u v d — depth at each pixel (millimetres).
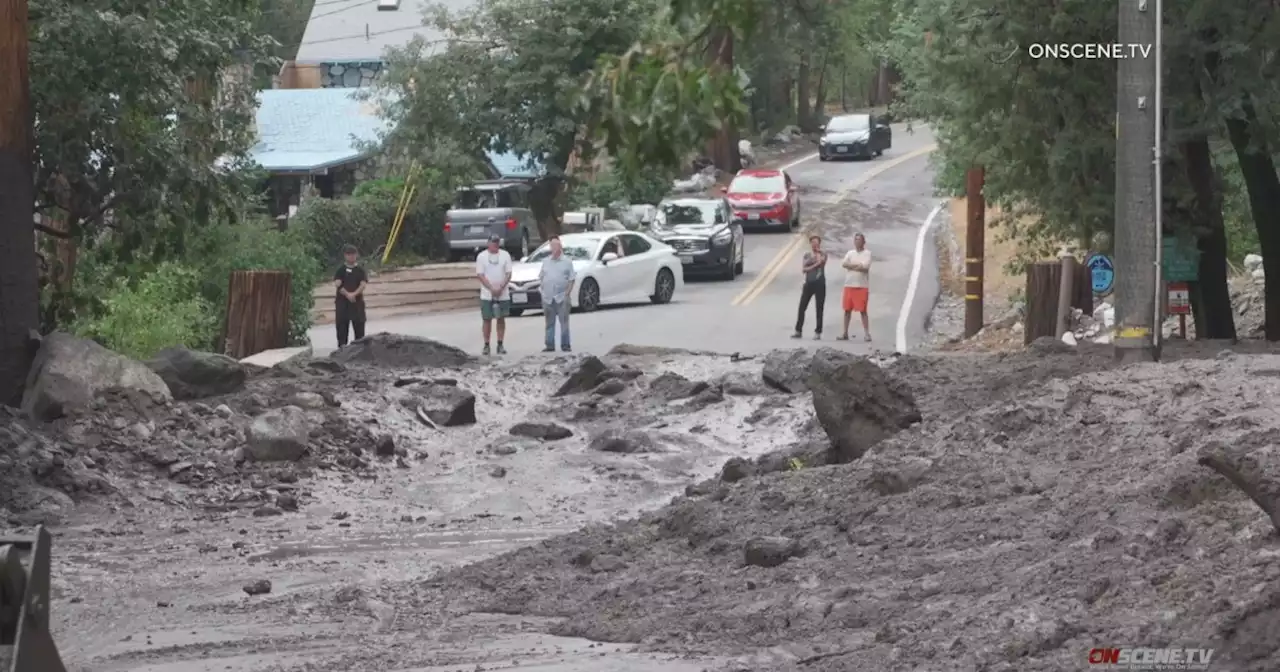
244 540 41000
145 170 59594
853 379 38781
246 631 27703
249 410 53625
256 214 100062
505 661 22688
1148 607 19844
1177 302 67125
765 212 156750
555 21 135500
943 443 33625
